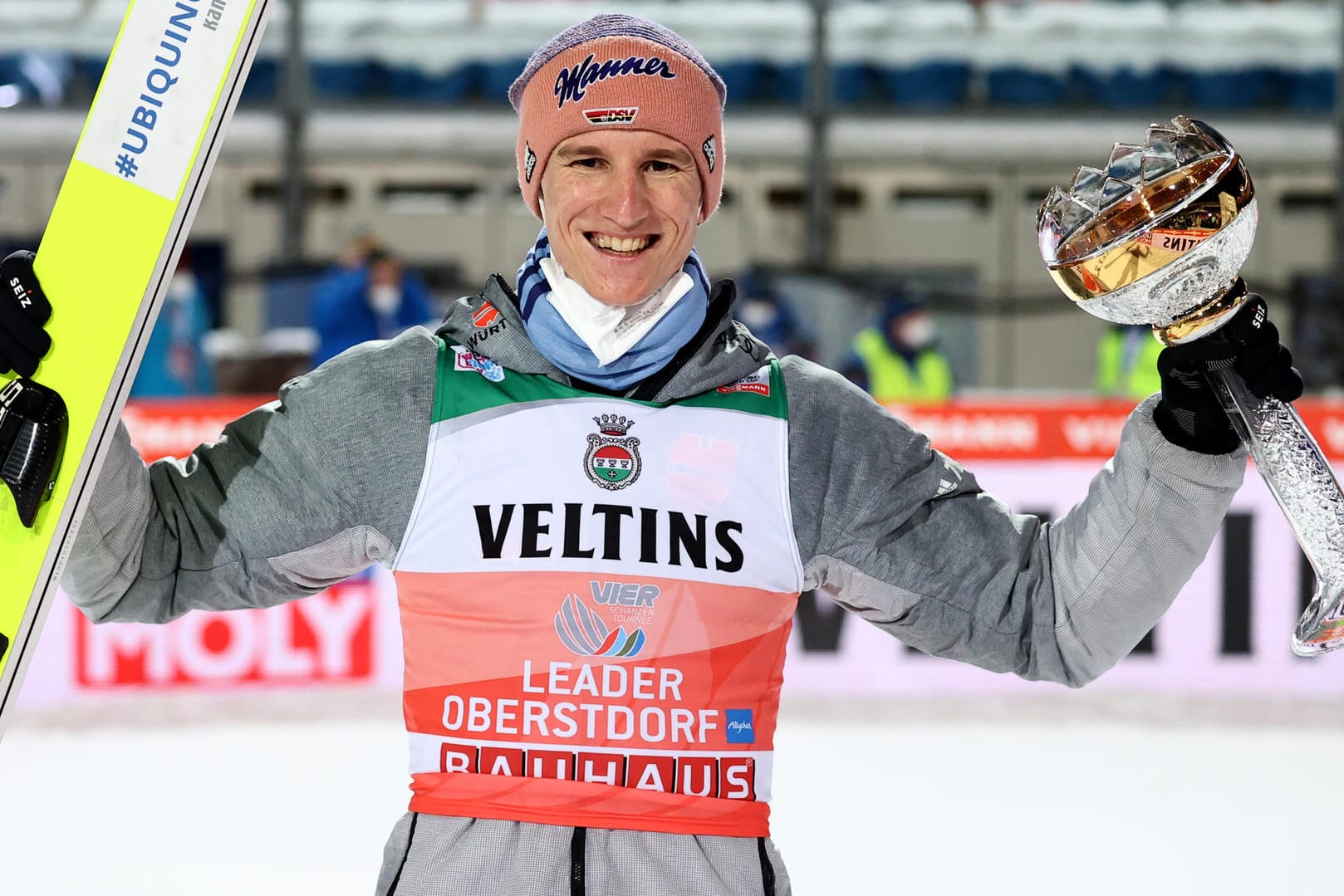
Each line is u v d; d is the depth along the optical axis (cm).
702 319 652
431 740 621
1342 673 2305
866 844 1577
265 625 2248
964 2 3675
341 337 3030
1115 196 571
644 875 602
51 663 2186
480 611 620
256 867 1488
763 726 635
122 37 661
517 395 641
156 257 644
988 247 3500
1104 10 3697
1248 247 580
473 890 601
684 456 636
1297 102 3666
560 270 646
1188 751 2002
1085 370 3466
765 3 3666
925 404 2270
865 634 2297
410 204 3462
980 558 662
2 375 642
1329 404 2267
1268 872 1502
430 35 3631
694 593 623
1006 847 1573
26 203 3416
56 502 620
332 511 643
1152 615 654
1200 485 623
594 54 636
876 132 3459
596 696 613
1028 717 2183
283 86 3234
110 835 1593
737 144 3419
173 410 2205
